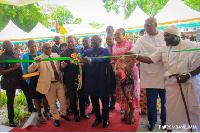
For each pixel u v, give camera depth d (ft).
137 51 9.63
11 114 11.71
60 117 13.00
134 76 11.06
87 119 12.46
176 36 7.75
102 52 10.60
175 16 21.06
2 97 15.71
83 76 12.23
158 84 9.55
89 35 31.86
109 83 10.68
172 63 7.97
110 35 12.82
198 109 7.50
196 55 7.36
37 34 31.17
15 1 10.10
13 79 11.48
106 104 10.80
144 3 54.49
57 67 11.55
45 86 10.96
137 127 10.59
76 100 13.33
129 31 25.02
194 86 7.52
